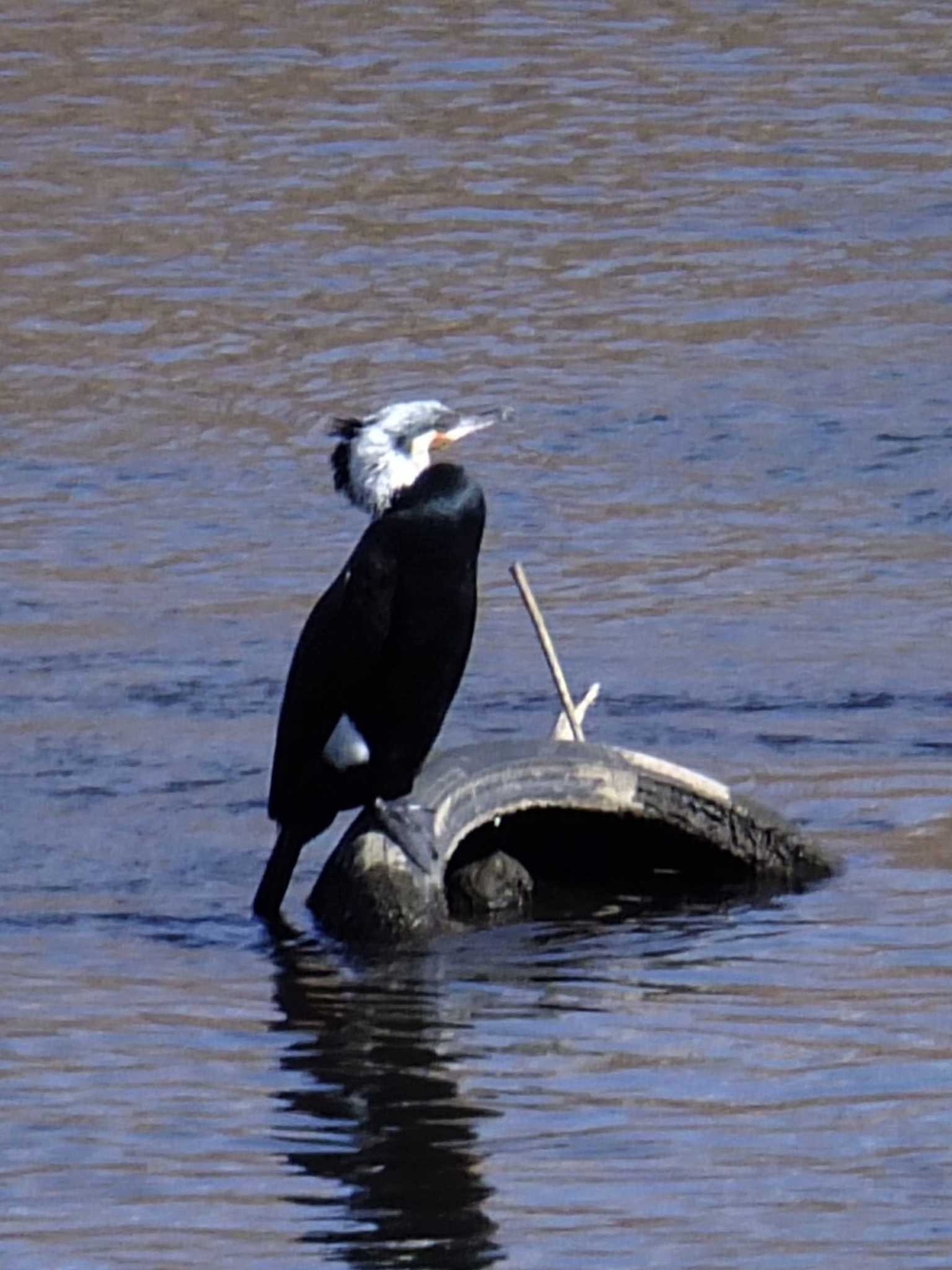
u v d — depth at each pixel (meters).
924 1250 9.05
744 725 15.06
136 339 23.27
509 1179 9.65
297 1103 10.42
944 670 15.95
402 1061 10.83
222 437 21.05
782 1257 9.02
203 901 12.86
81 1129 10.18
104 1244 9.22
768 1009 11.30
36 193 26.86
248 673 16.09
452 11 32.97
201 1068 10.80
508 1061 10.80
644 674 15.95
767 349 22.98
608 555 18.45
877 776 14.27
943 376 22.27
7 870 13.20
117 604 17.42
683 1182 9.61
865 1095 10.34
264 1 33.41
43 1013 11.39
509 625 16.97
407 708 12.39
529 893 12.86
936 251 25.36
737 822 12.98
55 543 18.72
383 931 12.32
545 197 26.84
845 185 27.22
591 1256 9.06
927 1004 11.29
